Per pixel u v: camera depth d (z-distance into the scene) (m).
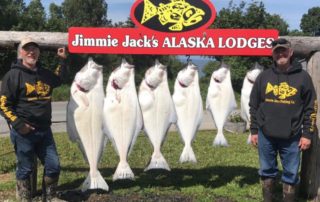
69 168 8.25
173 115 6.13
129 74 5.93
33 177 6.36
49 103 5.59
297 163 5.35
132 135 5.99
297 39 6.10
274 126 5.27
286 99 5.22
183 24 6.12
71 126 5.92
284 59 5.19
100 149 5.97
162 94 6.07
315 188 6.23
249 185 7.05
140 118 6.01
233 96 6.26
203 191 6.68
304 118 5.26
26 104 5.41
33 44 5.40
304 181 6.40
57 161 5.70
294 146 5.31
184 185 7.05
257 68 6.21
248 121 6.26
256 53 6.14
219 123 6.29
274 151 5.44
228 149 10.64
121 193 6.52
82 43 6.18
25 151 5.53
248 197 6.44
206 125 16.20
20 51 5.62
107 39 6.17
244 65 10.05
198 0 6.08
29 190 5.82
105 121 5.92
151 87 6.05
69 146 10.95
